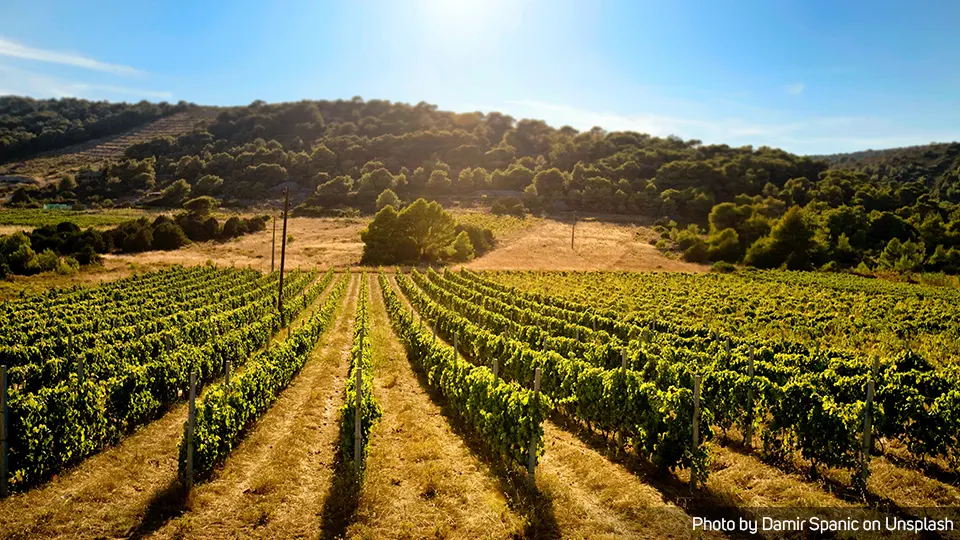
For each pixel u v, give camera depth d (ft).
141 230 225.97
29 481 30.91
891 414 36.45
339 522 27.12
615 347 56.13
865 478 29.66
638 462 35.06
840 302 133.80
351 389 38.01
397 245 237.25
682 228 334.03
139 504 28.19
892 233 263.08
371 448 36.86
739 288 169.89
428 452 35.86
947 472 34.58
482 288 153.79
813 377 44.65
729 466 34.12
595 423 40.50
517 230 309.63
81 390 35.53
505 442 33.24
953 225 245.24
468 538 25.50
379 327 95.55
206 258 219.00
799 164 436.76
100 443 36.91
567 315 100.27
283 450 36.24
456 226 274.77
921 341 82.89
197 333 72.74
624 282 188.65
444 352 52.80
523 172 431.43
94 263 185.26
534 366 50.96
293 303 109.50
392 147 507.30
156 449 36.63
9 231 221.87
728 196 384.68
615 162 444.96
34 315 82.53
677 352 56.08
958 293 153.58
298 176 440.04
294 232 290.56
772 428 35.65
